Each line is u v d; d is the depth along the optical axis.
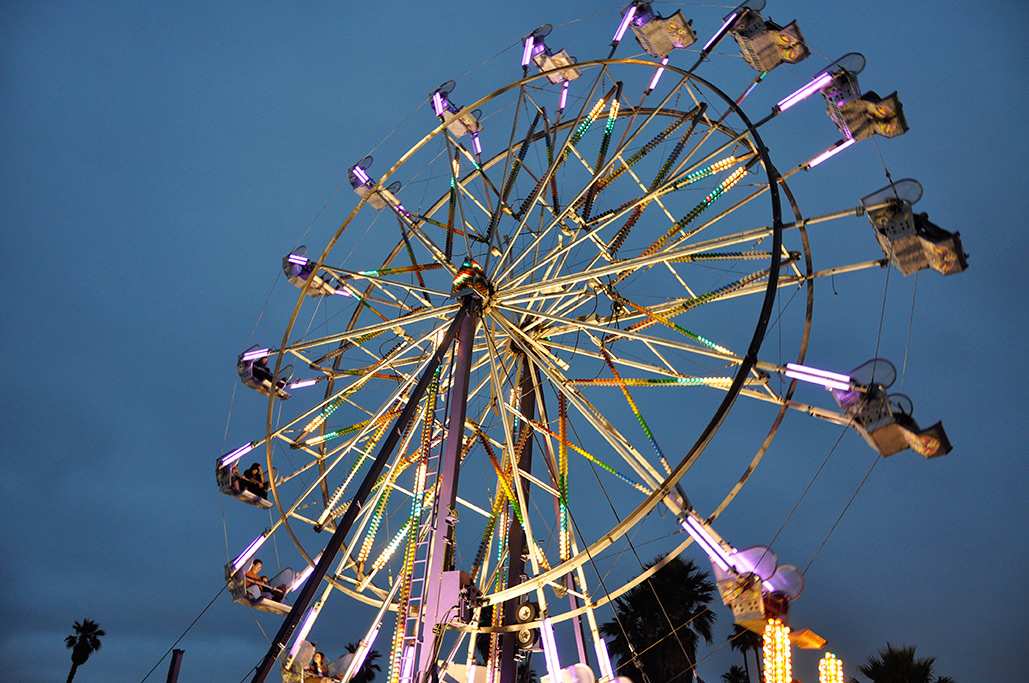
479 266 21.03
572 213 21.30
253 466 23.56
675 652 41.69
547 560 19.53
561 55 23.41
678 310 20.72
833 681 16.45
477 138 23.77
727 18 21.27
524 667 23.36
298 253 24.73
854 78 19.25
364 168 23.12
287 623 15.11
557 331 22.48
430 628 17.27
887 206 18.44
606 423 20.48
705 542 17.81
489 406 23.31
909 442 17.42
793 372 18.92
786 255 19.84
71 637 71.69
